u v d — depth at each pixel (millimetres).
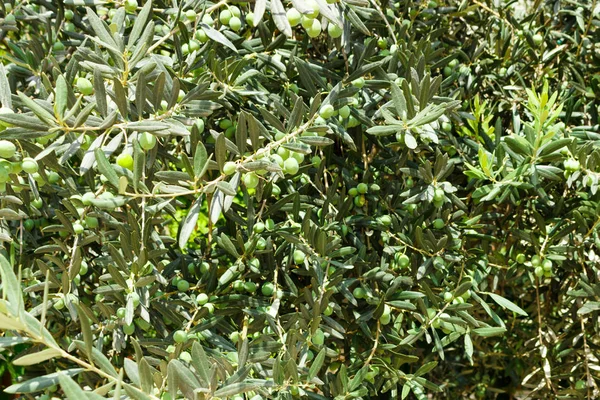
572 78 2186
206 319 1552
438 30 1927
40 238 1754
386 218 1766
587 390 1993
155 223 1495
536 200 1963
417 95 1451
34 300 1602
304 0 1066
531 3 2781
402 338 1801
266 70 1811
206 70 1604
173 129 1255
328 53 2047
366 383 1701
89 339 960
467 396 2680
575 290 1842
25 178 1492
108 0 1654
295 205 1605
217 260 1622
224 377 1215
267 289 1623
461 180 2092
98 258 1483
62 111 1100
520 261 1841
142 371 1031
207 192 1267
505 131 2277
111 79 1307
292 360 1276
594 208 1752
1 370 2418
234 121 1703
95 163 1415
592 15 2072
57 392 1842
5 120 1061
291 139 1386
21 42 1831
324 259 1557
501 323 1670
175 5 1627
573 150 1623
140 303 1387
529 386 2330
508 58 2152
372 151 1982
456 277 1799
